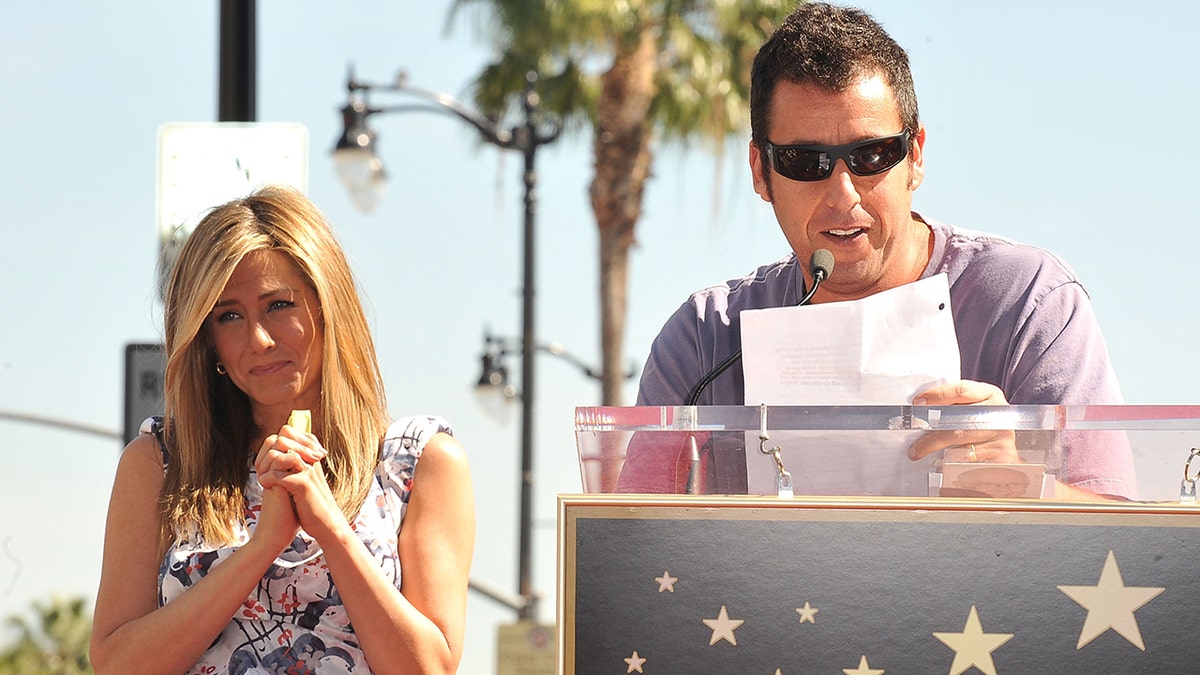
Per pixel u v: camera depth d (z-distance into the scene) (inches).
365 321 244.2
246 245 230.7
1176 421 165.8
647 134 1590.8
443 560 230.4
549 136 1235.2
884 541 164.4
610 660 165.9
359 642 217.8
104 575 230.4
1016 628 161.9
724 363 208.8
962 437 169.9
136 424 458.0
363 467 233.8
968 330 239.3
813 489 172.6
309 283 236.7
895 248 230.7
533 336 1214.9
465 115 1167.0
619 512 167.3
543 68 1594.5
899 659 163.2
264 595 221.5
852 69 224.4
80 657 1406.3
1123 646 160.2
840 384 188.2
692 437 175.9
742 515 166.1
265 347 230.8
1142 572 160.7
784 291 249.9
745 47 1552.7
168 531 230.7
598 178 1605.6
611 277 1622.8
